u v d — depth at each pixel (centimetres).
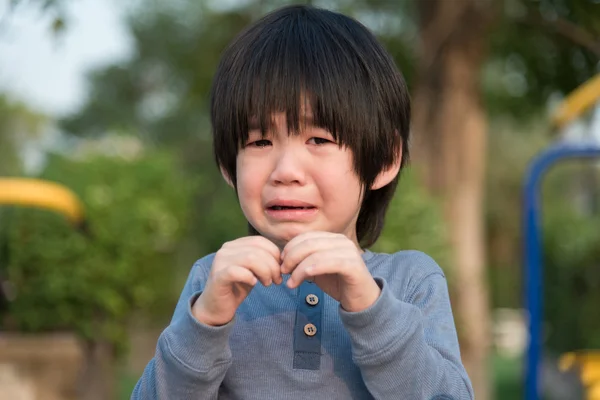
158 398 143
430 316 158
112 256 566
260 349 153
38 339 500
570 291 766
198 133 1580
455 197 594
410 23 687
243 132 152
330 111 150
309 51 154
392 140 162
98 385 553
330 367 150
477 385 575
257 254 134
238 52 158
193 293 152
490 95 758
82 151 635
